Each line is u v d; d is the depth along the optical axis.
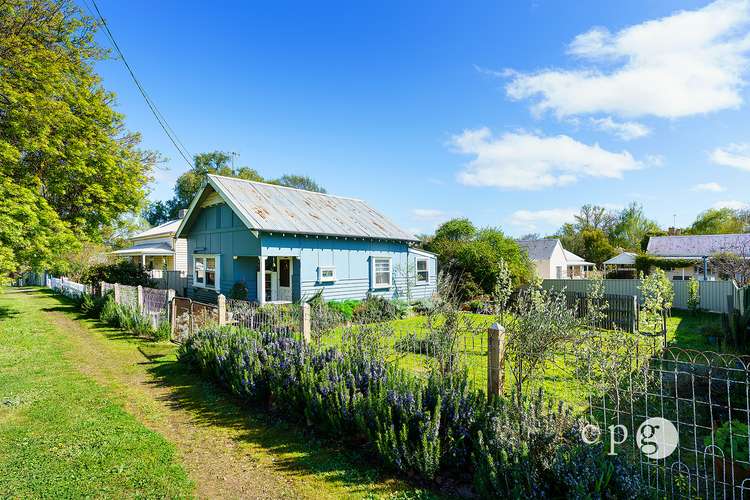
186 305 10.79
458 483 3.93
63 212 15.63
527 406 4.13
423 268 22.64
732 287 16.17
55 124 13.31
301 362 6.09
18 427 5.33
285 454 4.70
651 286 10.03
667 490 3.63
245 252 16.27
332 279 17.52
